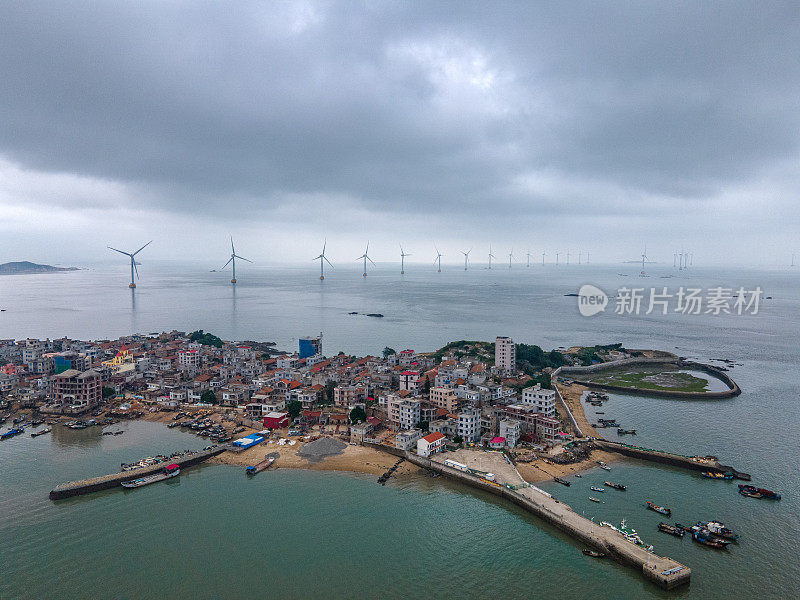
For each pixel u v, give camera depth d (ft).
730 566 276.00
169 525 318.45
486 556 289.53
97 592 253.44
